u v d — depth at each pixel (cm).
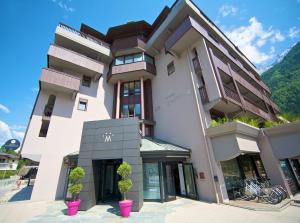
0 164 4203
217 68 1229
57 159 1316
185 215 739
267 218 656
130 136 1014
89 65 1661
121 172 833
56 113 1434
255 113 1455
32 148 1290
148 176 1060
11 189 1877
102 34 1992
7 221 720
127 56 1862
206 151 1060
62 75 1455
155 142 1286
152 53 1872
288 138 997
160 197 989
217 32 1631
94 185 992
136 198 852
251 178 1194
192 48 1393
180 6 1402
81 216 768
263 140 1100
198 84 1272
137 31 1978
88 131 1077
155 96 1728
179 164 1238
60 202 1105
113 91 1897
